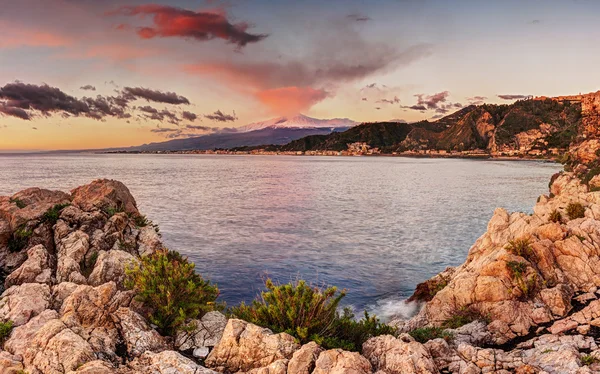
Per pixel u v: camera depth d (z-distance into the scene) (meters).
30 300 11.63
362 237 43.41
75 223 18.38
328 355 9.36
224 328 11.70
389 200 76.44
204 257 34.97
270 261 34.03
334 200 76.25
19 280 14.03
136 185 102.06
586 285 16.58
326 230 47.19
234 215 57.19
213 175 148.00
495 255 19.59
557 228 19.64
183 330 11.34
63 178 114.62
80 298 10.77
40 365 8.55
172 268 13.27
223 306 15.10
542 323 14.23
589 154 94.06
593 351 10.97
